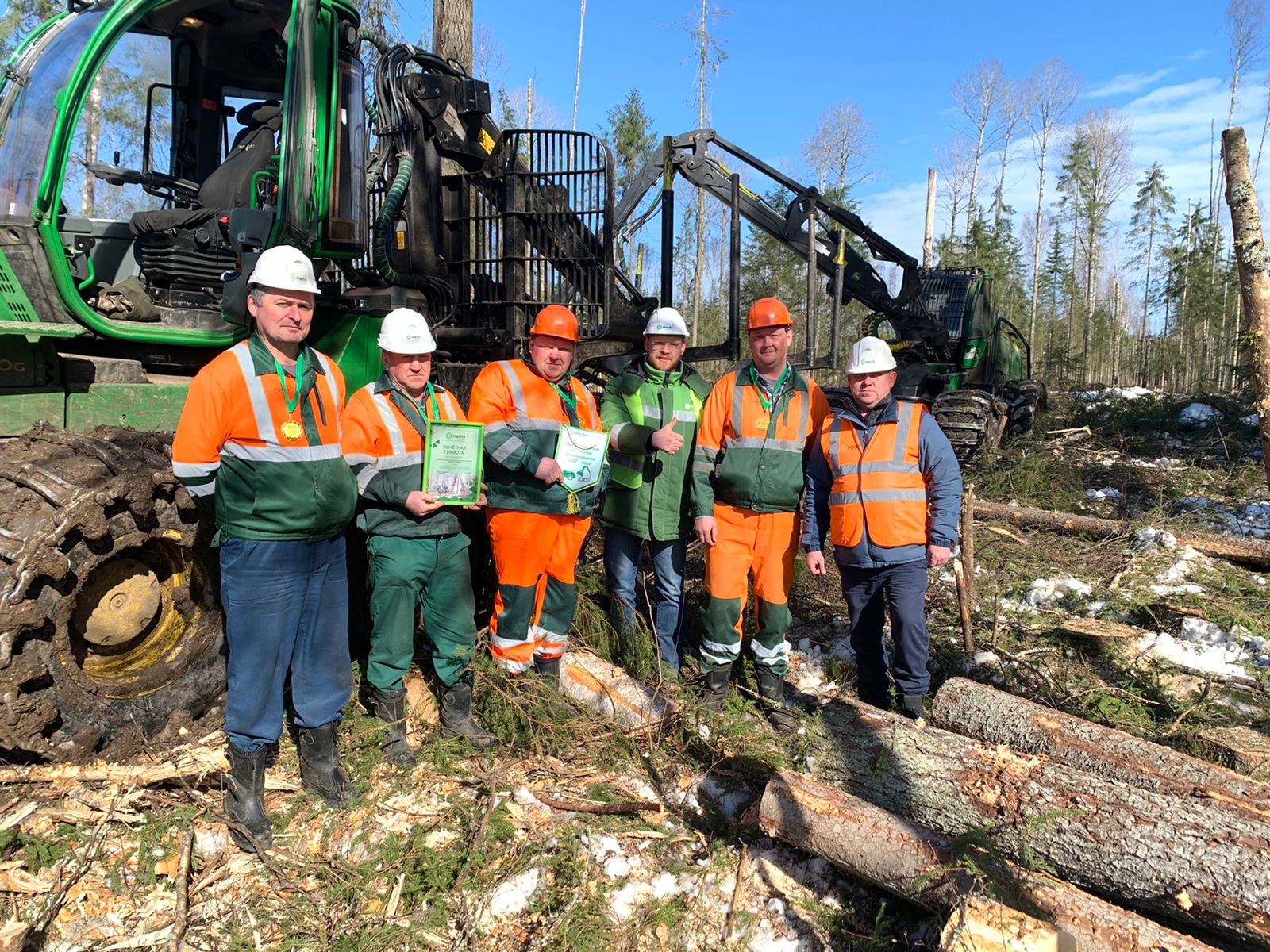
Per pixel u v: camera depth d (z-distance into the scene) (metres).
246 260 3.49
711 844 3.09
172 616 3.29
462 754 3.62
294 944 2.60
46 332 3.03
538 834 3.11
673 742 3.71
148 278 3.70
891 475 3.74
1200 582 5.75
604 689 3.95
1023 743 3.13
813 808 2.80
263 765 3.10
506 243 5.37
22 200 3.24
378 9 10.59
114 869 2.83
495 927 2.72
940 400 10.23
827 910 2.76
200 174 4.27
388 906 2.76
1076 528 7.02
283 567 2.96
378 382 3.51
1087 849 2.51
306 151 3.68
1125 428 13.26
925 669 3.82
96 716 3.05
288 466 2.90
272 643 2.98
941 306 12.33
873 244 10.65
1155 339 37.31
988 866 2.45
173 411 3.51
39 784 3.09
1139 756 2.91
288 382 2.92
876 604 3.94
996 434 10.61
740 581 3.93
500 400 3.74
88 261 3.60
